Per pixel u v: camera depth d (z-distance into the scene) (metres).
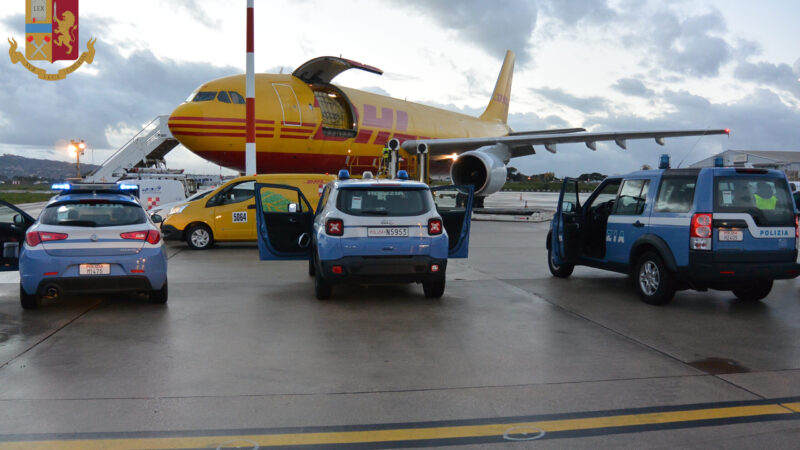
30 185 126.31
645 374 4.12
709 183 6.04
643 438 3.05
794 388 3.84
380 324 5.62
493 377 4.04
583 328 5.49
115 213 6.24
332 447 2.92
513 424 3.22
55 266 5.79
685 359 4.50
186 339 5.00
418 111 25.59
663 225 6.45
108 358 4.43
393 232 6.38
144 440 2.98
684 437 3.06
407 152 23.44
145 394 3.65
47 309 6.22
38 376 3.99
